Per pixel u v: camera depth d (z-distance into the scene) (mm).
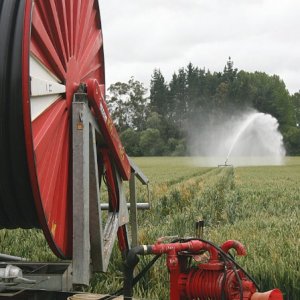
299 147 143625
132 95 154000
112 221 7203
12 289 5609
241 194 27672
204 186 33594
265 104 152500
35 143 5398
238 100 152125
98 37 7793
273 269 8734
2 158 5367
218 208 20984
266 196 26328
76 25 6594
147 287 8617
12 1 5344
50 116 5750
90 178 6191
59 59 6047
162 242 5941
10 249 10656
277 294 5402
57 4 6090
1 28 5266
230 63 171250
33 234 12289
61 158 6008
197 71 172750
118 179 7301
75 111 6023
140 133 137125
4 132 5242
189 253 5727
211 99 160125
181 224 15070
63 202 6055
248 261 9297
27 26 5211
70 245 6219
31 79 5297
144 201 21578
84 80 7031
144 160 108938
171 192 24609
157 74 173875
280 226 14844
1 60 5203
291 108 156250
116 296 5805
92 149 6207
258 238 12156
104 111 6469
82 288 7457
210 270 5539
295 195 26766
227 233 13352
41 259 9766
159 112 168000
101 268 6336
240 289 5250
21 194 5609
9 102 5176
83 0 6996
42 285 5949
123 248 7785
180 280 5617
